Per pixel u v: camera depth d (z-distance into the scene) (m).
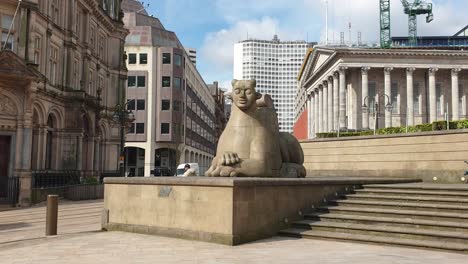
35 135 31.17
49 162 34.28
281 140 14.45
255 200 10.96
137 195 12.48
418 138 21.83
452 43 97.69
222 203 10.50
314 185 13.13
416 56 73.31
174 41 77.19
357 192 14.41
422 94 76.38
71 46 36.53
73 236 12.04
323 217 12.22
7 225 16.86
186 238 11.13
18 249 10.31
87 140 39.56
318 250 9.64
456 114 73.38
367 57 72.94
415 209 12.17
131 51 71.19
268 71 146.50
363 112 71.25
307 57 99.44
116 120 46.69
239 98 12.78
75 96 35.78
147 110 70.56
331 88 77.75
